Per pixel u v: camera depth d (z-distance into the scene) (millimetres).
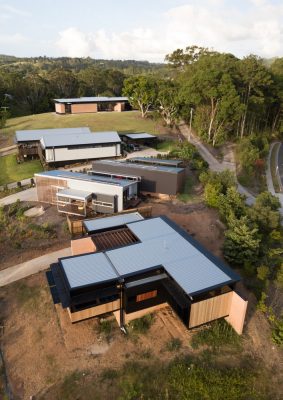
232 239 25594
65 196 33031
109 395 16641
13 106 94938
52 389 17172
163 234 23844
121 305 19641
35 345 19531
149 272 19969
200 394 16547
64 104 76375
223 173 38844
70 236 29359
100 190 33312
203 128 59531
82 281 18359
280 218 31547
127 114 76188
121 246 22016
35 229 29969
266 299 22859
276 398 16594
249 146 52750
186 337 19500
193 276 19016
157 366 17953
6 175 44562
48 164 45719
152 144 55344
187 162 46906
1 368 18469
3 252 27562
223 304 19312
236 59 64125
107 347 19094
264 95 63031
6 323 21172
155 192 37375
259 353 18812
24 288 23688
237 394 16562
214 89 51156
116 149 48750
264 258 25844
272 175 49062
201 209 34469
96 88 117938
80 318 18719
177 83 69750
